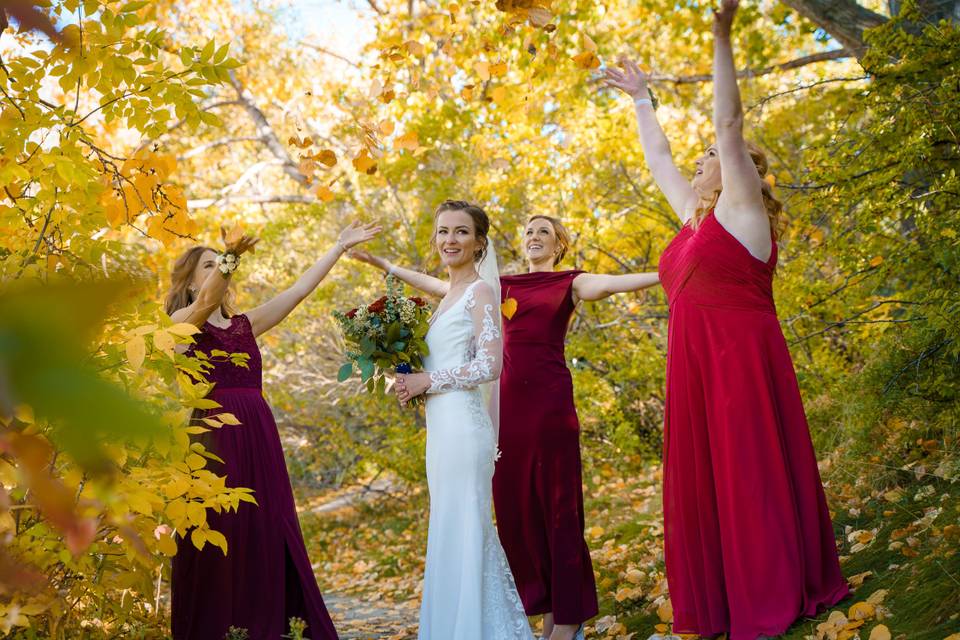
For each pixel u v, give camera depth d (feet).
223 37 40.52
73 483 6.28
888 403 12.23
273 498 10.60
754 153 10.14
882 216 12.51
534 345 11.75
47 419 0.96
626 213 22.26
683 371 9.46
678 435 9.46
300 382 28.07
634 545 14.94
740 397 9.04
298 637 9.34
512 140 22.09
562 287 11.99
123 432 0.90
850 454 12.73
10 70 7.86
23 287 0.89
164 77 8.45
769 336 9.25
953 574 8.29
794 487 9.07
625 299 22.33
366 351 10.00
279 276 30.14
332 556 24.48
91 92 25.73
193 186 46.29
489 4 20.01
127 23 8.05
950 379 11.62
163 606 12.46
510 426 11.51
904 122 12.15
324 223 28.91
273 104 42.70
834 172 12.82
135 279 0.97
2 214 8.05
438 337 10.32
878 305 13.48
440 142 24.90
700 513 9.20
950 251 11.43
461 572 9.61
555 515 11.30
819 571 8.92
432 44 22.22
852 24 20.01
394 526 25.93
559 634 10.96
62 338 0.87
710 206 9.72
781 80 30.99
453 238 10.59
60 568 7.94
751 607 8.73
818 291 14.96
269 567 10.32
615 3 29.35
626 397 23.25
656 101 11.90
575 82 25.41
